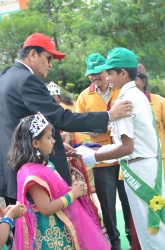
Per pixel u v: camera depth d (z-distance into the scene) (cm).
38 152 190
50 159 230
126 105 209
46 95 225
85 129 225
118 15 715
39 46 236
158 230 208
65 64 825
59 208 187
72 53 860
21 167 191
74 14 842
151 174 215
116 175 309
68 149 253
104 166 301
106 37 771
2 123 229
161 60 763
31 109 219
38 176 183
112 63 220
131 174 217
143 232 215
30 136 189
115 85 225
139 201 215
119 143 218
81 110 341
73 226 196
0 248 154
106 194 301
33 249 191
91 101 331
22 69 234
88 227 207
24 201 185
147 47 752
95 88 332
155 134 222
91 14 785
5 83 232
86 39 823
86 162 230
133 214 220
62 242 192
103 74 321
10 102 225
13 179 223
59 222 195
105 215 301
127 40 758
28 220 197
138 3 761
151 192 212
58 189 197
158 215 210
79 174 275
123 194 307
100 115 221
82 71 859
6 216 161
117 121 212
